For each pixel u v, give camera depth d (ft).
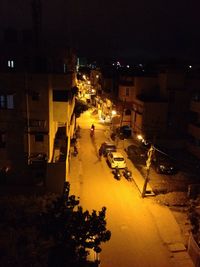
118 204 81.56
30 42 98.07
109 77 196.13
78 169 105.50
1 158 84.33
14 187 73.36
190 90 138.10
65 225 43.73
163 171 102.27
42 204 61.98
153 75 159.74
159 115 136.56
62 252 42.68
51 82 85.76
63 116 90.02
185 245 65.41
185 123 139.85
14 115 82.12
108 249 62.85
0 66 94.32
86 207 78.84
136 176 100.58
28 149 84.43
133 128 152.46
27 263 42.91
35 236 48.26
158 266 58.95
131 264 58.95
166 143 130.21
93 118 192.03
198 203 81.30
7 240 47.19
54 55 96.27
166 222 73.72
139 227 71.26
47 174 75.51
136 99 148.77
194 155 122.52
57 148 96.22
